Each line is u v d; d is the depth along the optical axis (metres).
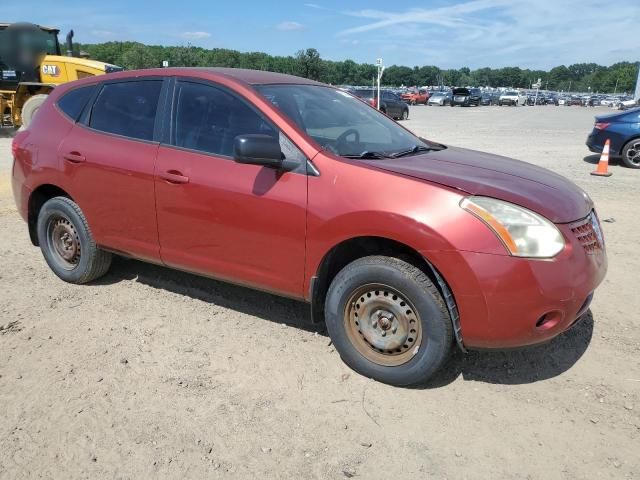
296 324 4.23
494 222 3.01
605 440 2.96
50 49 15.16
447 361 3.61
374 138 4.07
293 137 3.53
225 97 3.86
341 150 3.65
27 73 14.77
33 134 4.82
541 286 2.99
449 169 3.51
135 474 2.71
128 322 4.24
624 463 2.79
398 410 3.21
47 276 5.11
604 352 3.84
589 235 3.32
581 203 3.45
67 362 3.67
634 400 3.29
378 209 3.17
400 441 2.95
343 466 2.77
